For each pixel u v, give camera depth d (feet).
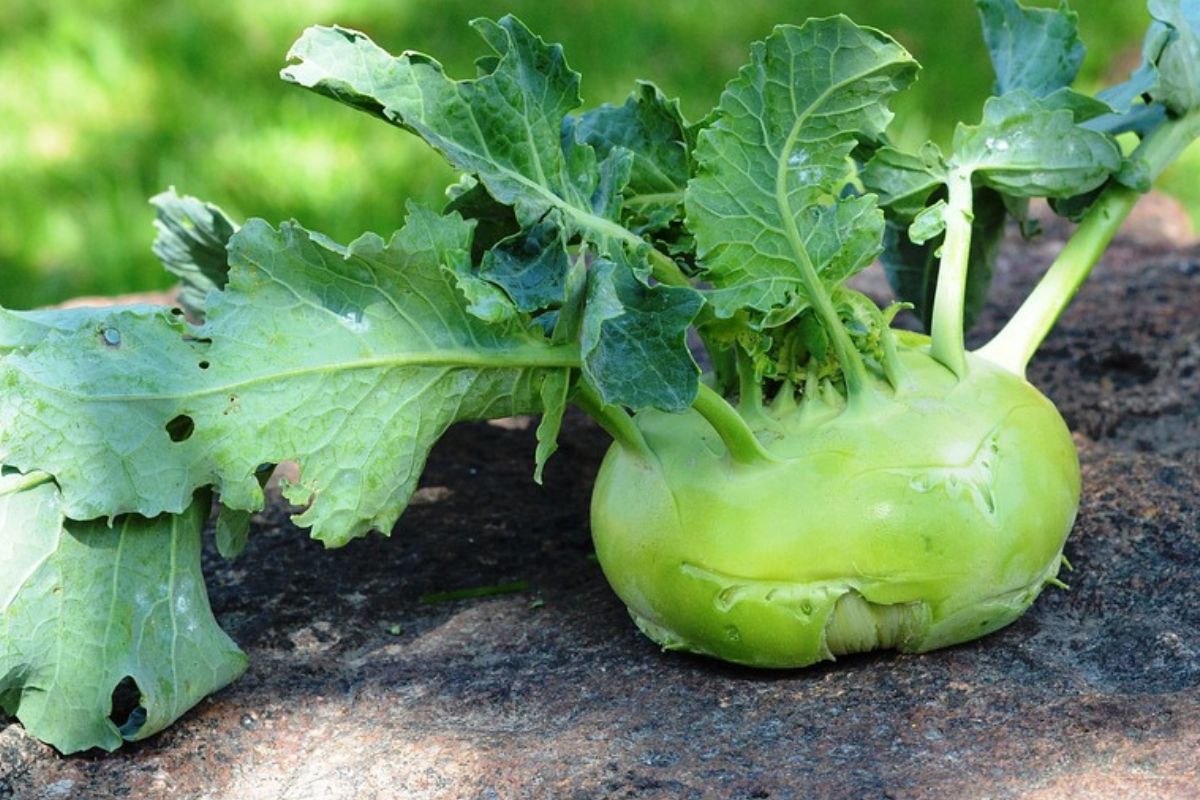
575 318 2.92
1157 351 3.74
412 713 3.03
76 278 4.99
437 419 2.94
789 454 2.93
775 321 2.92
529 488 3.52
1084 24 6.40
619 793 2.85
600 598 3.24
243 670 3.02
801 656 2.97
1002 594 2.97
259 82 6.06
